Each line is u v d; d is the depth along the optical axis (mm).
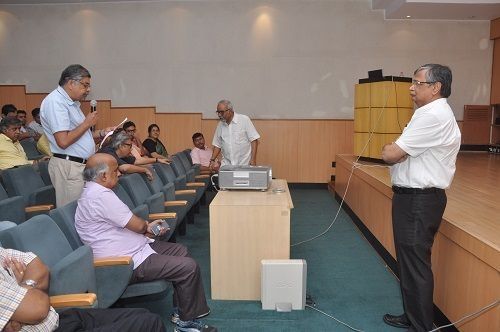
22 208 2635
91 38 7203
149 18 7141
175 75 7215
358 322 2393
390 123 4703
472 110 7301
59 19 7180
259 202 2637
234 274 2660
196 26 7133
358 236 4156
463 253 2072
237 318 2432
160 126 7258
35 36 7223
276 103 7180
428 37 7074
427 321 2088
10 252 1464
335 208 5473
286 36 7070
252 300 2670
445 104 1974
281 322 2385
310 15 7023
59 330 1473
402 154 1972
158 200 2904
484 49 7164
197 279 2178
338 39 7051
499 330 1739
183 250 2422
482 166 5457
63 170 2604
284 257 2625
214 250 2648
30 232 1675
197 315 2201
